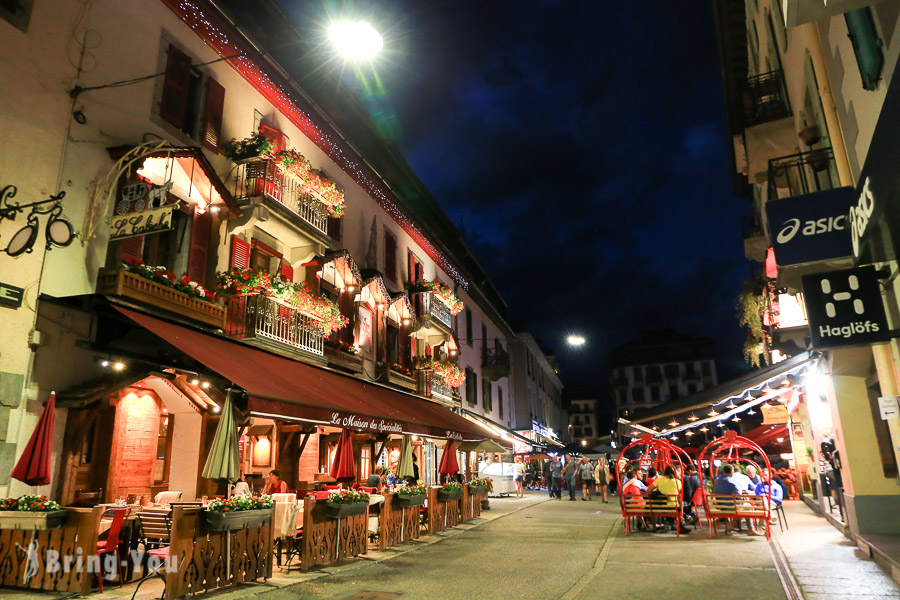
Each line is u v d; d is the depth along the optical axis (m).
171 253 11.40
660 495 12.71
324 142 17.38
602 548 10.96
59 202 9.08
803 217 6.52
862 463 10.41
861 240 5.69
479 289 35.00
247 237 13.41
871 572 7.93
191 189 11.73
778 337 14.79
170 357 9.52
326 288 16.80
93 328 9.22
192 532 6.99
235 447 8.44
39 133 8.98
